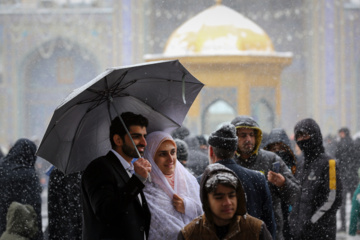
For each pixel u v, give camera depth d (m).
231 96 31.17
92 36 58.78
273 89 31.17
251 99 30.95
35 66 60.34
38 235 11.32
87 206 6.56
